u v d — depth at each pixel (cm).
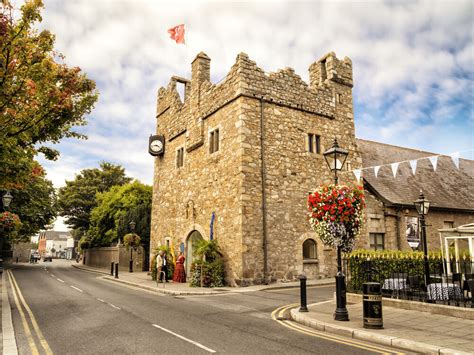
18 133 971
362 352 582
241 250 1470
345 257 1151
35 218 3406
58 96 977
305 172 1717
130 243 2533
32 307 1010
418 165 2481
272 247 1548
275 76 1708
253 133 1591
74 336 675
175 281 1764
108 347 601
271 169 1611
